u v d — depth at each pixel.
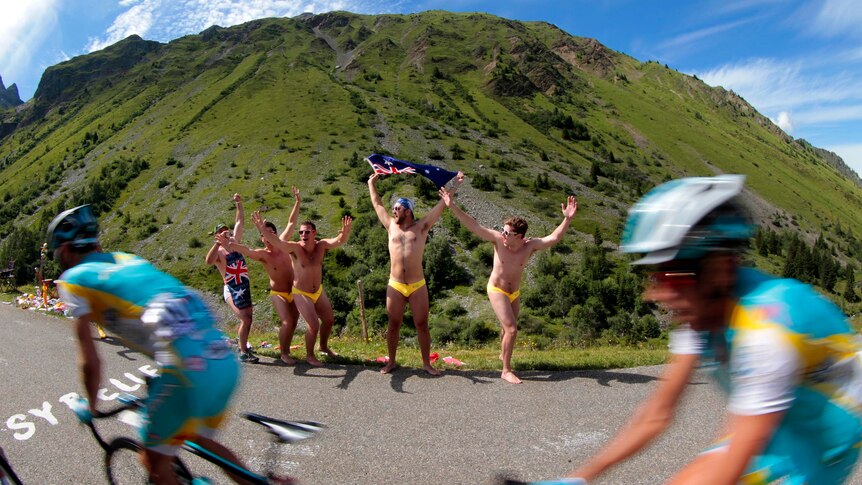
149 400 3.04
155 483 3.10
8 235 113.06
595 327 52.84
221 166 121.06
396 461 4.55
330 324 7.72
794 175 193.75
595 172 126.81
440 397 6.10
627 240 1.80
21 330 9.99
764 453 1.78
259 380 6.77
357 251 72.50
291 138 131.88
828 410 1.69
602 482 4.09
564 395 6.10
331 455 4.67
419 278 6.95
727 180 1.65
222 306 60.41
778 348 1.57
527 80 199.12
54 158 162.00
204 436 3.13
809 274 85.44
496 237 6.88
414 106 169.25
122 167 130.75
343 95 168.62
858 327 11.47
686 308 1.74
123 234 94.19
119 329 3.03
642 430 2.11
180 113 169.12
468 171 110.12
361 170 104.88
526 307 58.81
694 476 1.68
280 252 7.48
